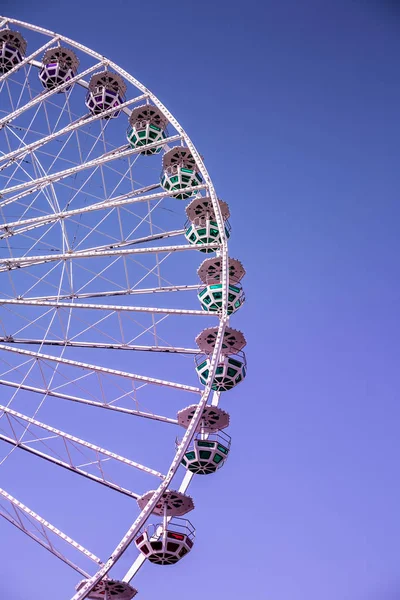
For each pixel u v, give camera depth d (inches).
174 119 1704.0
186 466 1499.8
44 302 1375.5
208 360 1572.3
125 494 1353.3
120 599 1293.1
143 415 1433.3
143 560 1371.8
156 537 1374.3
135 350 1472.7
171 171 1720.0
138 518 1229.7
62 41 1791.3
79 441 1278.3
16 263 1393.9
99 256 1432.1
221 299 1560.0
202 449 1482.5
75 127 1603.1
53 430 1277.1
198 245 1509.6
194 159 1665.8
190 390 1373.0
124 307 1393.9
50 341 1408.7
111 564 1182.3
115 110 1701.5
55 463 1310.3
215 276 1612.9
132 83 1758.1
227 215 1696.6
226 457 1510.8
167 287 1544.0
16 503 1182.3
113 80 1861.5
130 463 1285.7
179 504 1379.2
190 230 1663.4
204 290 1583.4
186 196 1723.7
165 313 1418.6
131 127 1809.8
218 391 1615.4
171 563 1381.6
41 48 1736.0
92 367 1339.8
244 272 1619.1
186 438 1314.0
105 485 1343.5
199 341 1544.0
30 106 1604.3
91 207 1475.1
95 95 1827.0
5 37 1829.5
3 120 1561.3
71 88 1845.5
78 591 1168.2
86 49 1781.5
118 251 1455.5
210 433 1512.1
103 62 1772.9
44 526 1180.5
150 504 1248.2
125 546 1202.6
